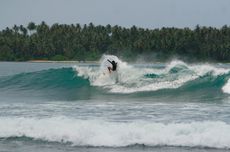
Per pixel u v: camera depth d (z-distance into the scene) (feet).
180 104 182.50
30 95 222.07
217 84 221.25
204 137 116.26
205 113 155.84
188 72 228.63
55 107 173.06
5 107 173.17
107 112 159.02
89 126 125.59
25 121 131.75
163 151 110.63
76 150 112.57
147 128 122.83
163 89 222.89
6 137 123.75
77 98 207.62
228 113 155.63
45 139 121.70
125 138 118.62
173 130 120.98
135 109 166.61
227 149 111.24
